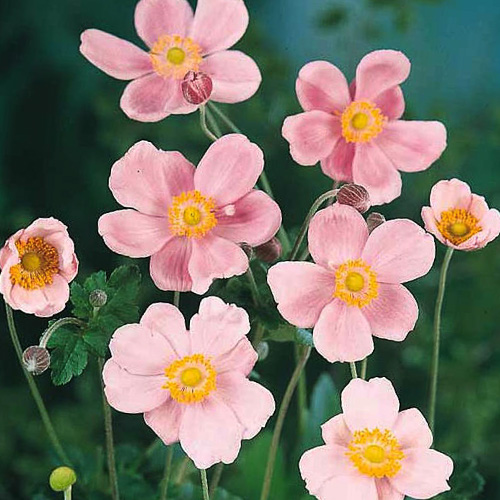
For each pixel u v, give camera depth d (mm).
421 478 513
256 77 619
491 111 1018
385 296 542
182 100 610
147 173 551
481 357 1003
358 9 1004
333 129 604
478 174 1031
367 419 517
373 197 599
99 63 619
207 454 515
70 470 527
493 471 998
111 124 991
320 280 537
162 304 520
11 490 1025
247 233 553
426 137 607
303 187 992
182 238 554
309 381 1011
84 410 1035
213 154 553
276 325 566
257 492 667
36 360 528
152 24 627
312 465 512
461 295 1012
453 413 998
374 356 1010
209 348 521
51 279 541
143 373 518
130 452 648
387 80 604
